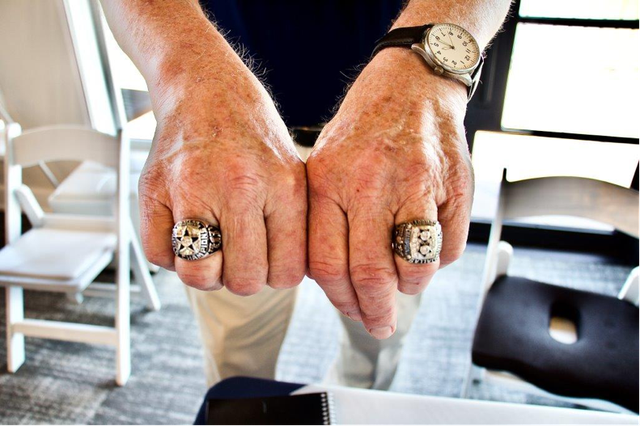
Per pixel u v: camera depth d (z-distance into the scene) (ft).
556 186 3.36
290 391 2.11
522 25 5.02
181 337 5.08
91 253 4.38
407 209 1.17
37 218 4.77
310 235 1.23
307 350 4.87
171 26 1.39
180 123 1.24
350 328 2.90
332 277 1.23
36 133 4.31
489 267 3.67
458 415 1.96
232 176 1.16
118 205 4.25
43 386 4.46
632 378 2.90
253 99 1.27
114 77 5.79
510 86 5.37
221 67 1.30
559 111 5.41
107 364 4.72
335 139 1.24
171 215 1.21
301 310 5.41
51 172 6.46
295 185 1.20
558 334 3.36
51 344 4.94
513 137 5.69
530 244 6.39
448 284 5.77
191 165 1.17
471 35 1.38
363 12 1.96
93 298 5.66
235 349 2.77
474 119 5.55
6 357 4.77
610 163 5.53
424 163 1.19
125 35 1.49
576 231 6.22
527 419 1.96
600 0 4.83
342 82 2.13
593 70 5.18
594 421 1.94
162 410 4.25
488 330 3.29
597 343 3.17
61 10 5.12
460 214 1.25
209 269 1.18
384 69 1.33
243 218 1.17
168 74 1.31
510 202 3.49
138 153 5.59
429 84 1.31
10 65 5.45
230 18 2.02
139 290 5.66
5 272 4.09
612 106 5.29
